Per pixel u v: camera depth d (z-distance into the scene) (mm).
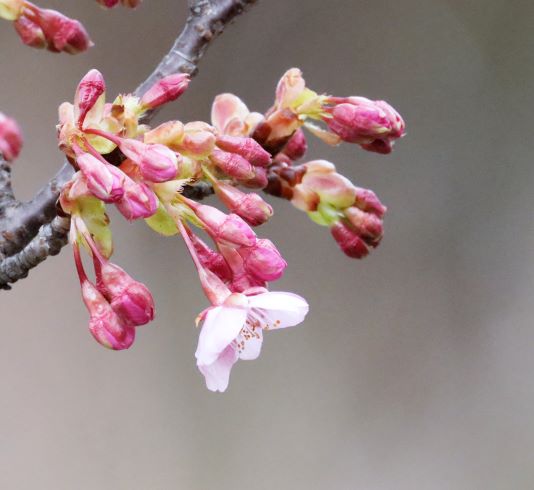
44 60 1428
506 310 1544
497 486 1430
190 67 786
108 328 735
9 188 780
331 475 1422
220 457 1392
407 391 1504
